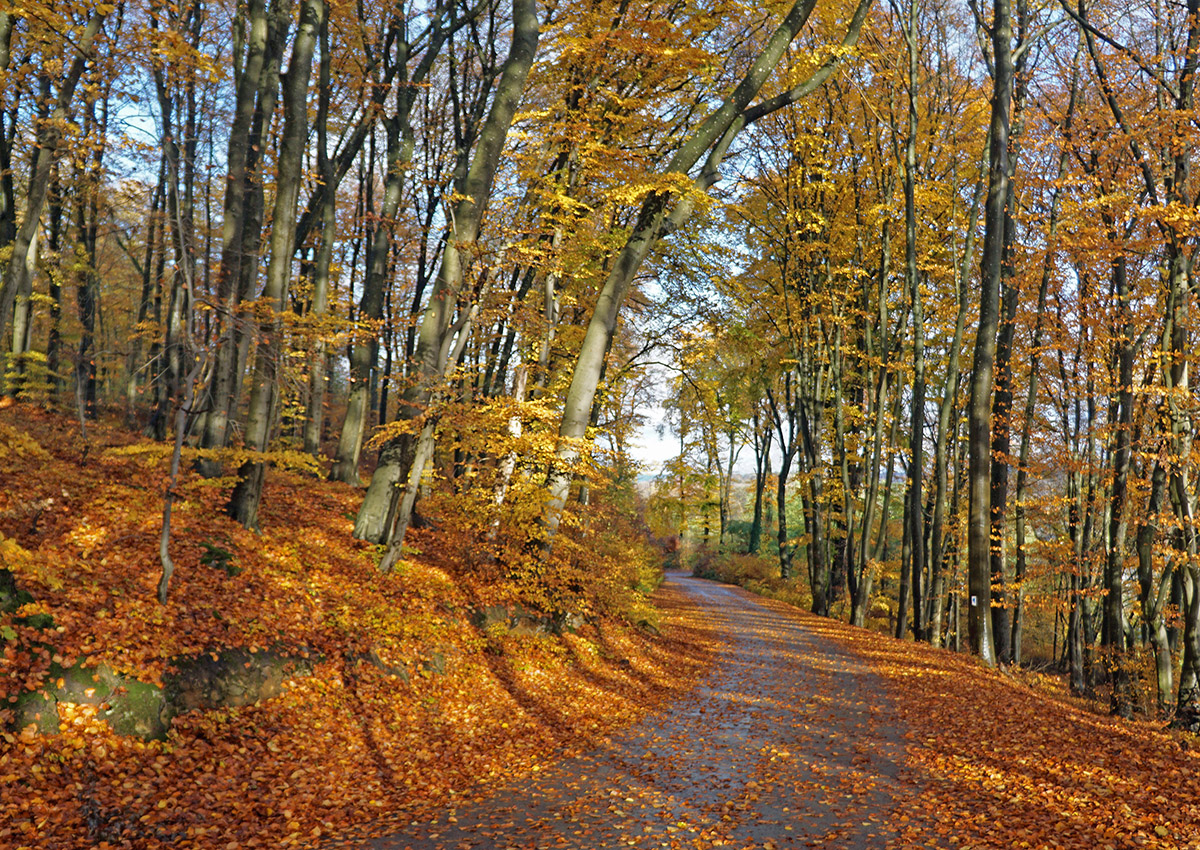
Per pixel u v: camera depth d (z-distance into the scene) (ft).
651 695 42.34
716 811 23.06
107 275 97.25
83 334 76.38
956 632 82.48
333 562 40.45
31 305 66.90
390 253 67.51
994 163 56.18
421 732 30.25
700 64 49.98
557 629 48.11
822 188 83.97
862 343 95.20
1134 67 49.93
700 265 65.98
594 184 53.11
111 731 22.63
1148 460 48.67
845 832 21.02
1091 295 50.55
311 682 29.89
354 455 61.93
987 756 28.09
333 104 69.46
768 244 91.91
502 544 46.96
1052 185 51.16
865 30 74.49
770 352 99.09
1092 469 54.54
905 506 76.64
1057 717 34.78
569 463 45.57
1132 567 54.75
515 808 23.27
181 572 31.65
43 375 66.74
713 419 81.51
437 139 71.10
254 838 19.92
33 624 24.03
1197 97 47.37
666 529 153.89
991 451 61.93
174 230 35.78
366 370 62.34
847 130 81.20
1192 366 50.31
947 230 80.79
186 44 39.60
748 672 50.65
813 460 92.48
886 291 78.79
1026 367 65.62
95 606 26.58
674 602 96.32
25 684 22.08
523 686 38.65
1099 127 51.52
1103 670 60.95
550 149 50.70
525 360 56.75
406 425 42.22
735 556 155.02
